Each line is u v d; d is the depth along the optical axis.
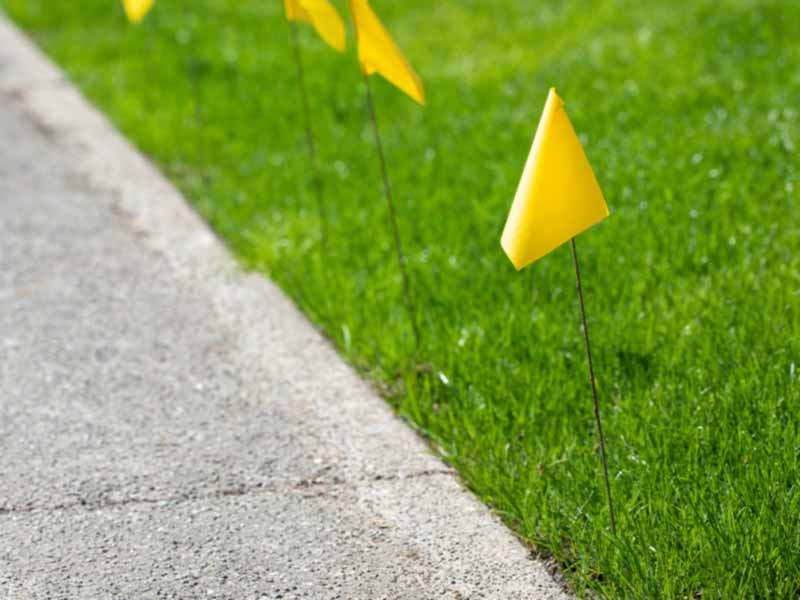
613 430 4.79
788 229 6.47
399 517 4.52
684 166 7.48
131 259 7.10
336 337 5.98
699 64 9.62
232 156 8.66
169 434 5.18
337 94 9.80
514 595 4.04
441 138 8.62
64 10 13.46
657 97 9.02
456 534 4.39
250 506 4.62
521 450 4.82
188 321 6.28
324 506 4.62
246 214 7.54
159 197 8.00
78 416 5.33
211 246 7.17
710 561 3.91
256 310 6.34
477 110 9.25
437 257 6.55
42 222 7.70
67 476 4.84
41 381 5.66
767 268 6.06
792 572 3.92
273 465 4.92
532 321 5.68
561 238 4.00
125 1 7.12
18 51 11.94
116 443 5.11
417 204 7.34
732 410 4.79
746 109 8.40
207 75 10.66
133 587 4.12
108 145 9.11
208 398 5.49
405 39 11.55
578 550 4.15
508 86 9.70
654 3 11.71
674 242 6.42
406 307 6.05
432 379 5.45
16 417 5.33
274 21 12.58
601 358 5.34
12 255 7.18
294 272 6.67
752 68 9.33
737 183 7.11
